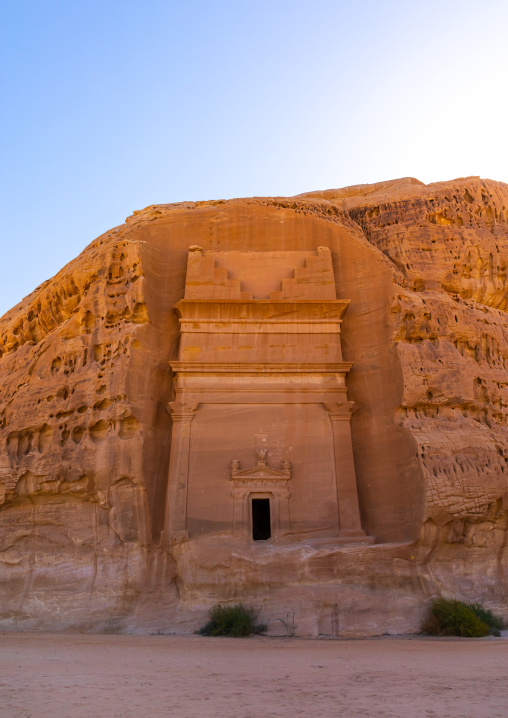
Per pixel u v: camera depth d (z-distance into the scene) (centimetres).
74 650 1028
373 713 504
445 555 1571
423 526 1548
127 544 1612
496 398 1817
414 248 2034
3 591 1658
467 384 1753
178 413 1752
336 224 2089
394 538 1631
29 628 1560
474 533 1586
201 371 1812
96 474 1658
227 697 575
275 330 1883
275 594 1483
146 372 1797
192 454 1708
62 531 1700
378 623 1433
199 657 925
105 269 1938
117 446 1667
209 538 1592
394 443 1716
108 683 649
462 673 741
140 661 864
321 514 1659
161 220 2088
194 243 2083
